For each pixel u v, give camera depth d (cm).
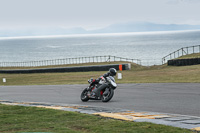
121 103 1377
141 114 1032
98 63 5206
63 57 14788
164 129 755
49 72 4753
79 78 3388
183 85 1975
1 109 1216
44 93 2003
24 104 1437
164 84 2102
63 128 817
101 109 1173
